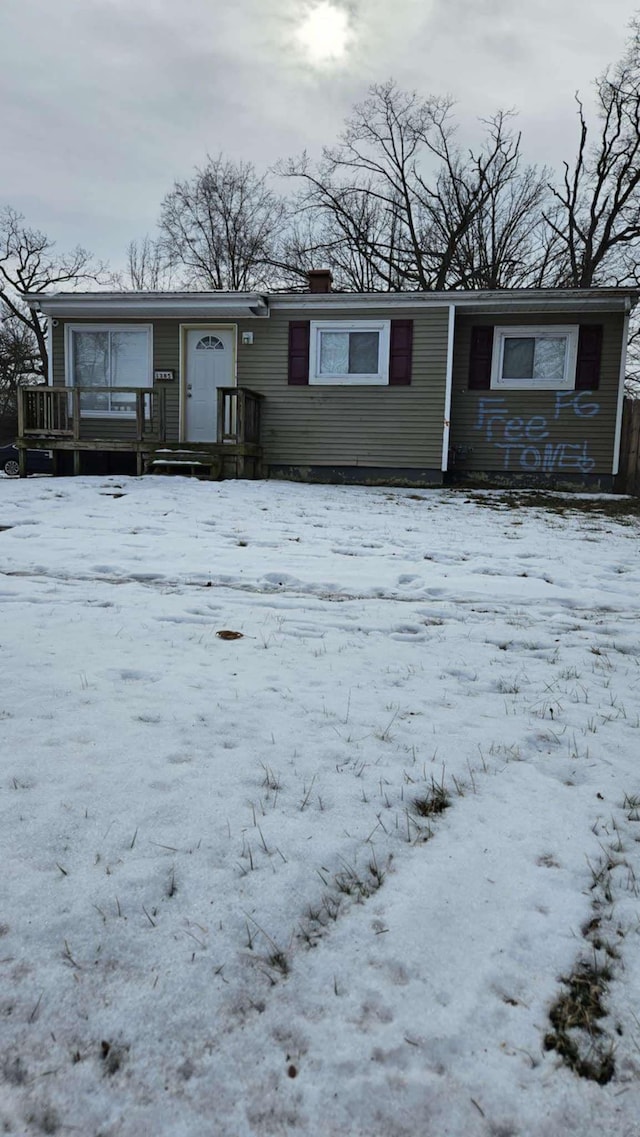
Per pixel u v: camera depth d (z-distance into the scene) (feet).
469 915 7.81
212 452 48.14
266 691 13.80
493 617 20.15
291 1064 6.05
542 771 11.06
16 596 20.43
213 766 10.66
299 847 8.81
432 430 50.55
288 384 52.11
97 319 53.36
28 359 117.91
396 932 7.52
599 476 50.47
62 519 33.01
